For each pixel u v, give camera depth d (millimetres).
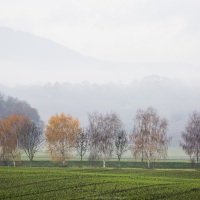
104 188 126562
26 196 115000
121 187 128125
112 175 157125
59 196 115000
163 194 117500
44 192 120812
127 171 179250
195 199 111312
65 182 136875
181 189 125000
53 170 172625
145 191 121875
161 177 158750
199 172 176875
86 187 128250
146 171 179750
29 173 156750
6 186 129500
